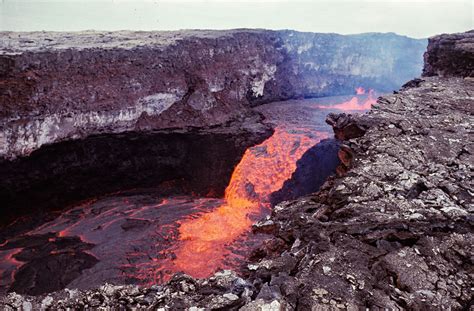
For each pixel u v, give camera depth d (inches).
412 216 161.5
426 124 270.7
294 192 713.0
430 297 119.0
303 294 119.5
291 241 172.4
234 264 502.3
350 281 125.3
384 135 251.3
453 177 199.8
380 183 190.9
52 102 585.3
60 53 587.8
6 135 542.9
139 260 507.5
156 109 734.5
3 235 555.8
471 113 299.9
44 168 602.9
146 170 743.1
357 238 148.9
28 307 128.4
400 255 135.8
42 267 478.6
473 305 115.6
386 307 114.4
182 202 706.8
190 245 551.8
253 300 118.8
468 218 157.0
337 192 189.2
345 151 246.8
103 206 668.7
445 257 135.9
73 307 128.8
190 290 133.3
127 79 675.4
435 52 507.8
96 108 642.8
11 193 571.8
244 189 731.4
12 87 536.7
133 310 124.6
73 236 562.6
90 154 658.8
